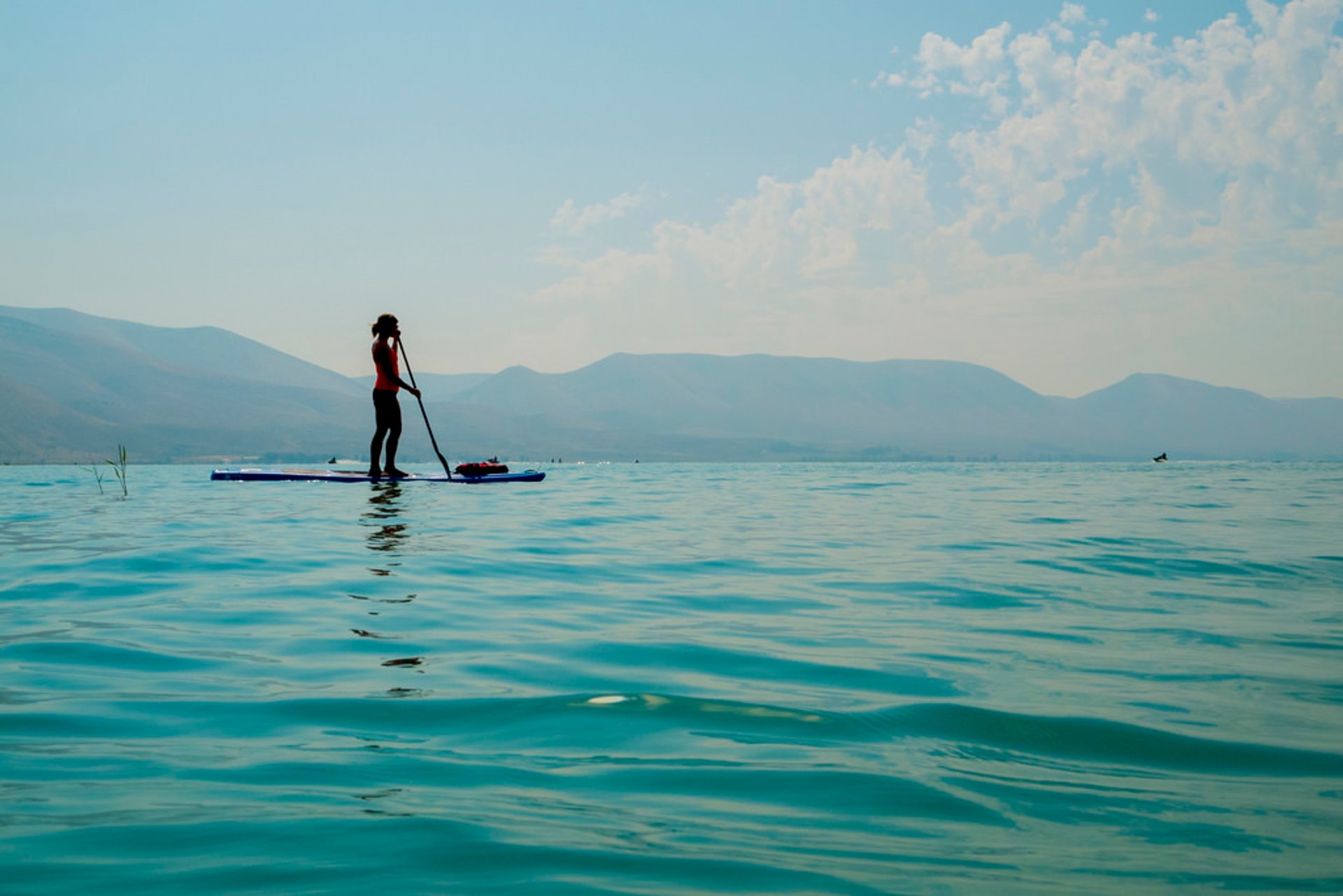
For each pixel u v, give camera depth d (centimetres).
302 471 1872
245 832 213
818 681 363
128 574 601
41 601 511
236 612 484
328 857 200
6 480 2202
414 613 492
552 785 247
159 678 354
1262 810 235
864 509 1329
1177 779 257
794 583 616
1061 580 634
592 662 389
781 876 194
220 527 884
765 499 1544
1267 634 458
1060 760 272
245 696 331
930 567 695
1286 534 950
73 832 212
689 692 343
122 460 1336
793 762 267
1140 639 446
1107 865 202
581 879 192
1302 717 317
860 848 210
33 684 343
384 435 1655
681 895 185
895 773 259
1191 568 694
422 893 185
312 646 411
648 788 246
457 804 232
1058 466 5572
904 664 392
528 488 1642
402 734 290
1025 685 357
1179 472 3691
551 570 656
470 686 347
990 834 218
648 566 692
